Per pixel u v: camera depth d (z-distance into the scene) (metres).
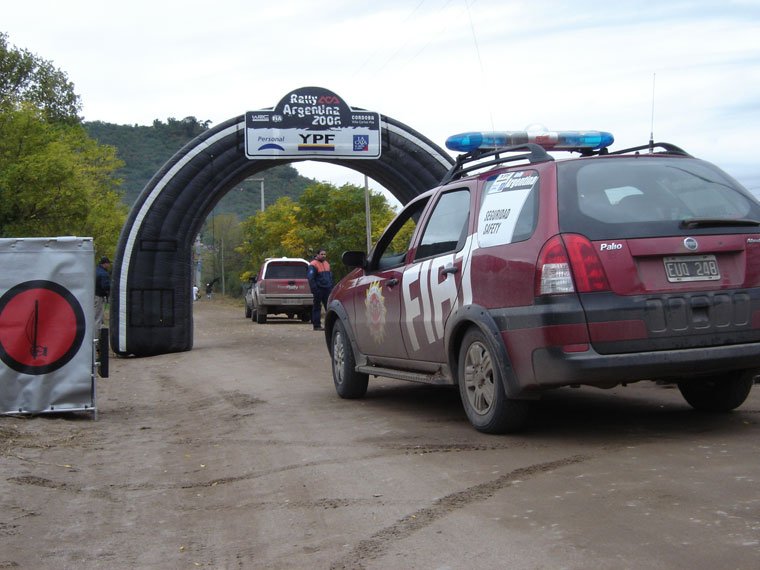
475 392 6.66
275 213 63.09
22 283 8.39
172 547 4.43
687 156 6.68
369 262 8.66
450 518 4.47
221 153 18.83
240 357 16.02
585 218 5.90
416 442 6.51
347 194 47.19
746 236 6.06
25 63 46.78
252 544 4.38
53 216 29.16
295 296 30.17
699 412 7.11
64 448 7.08
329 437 7.05
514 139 8.68
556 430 6.60
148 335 18.20
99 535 4.67
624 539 3.91
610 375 5.68
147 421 8.66
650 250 5.81
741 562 3.52
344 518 4.66
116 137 183.38
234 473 6.00
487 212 6.73
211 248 112.12
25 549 4.44
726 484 4.70
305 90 19.09
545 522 4.26
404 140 19.75
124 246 18.27
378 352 8.48
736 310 5.91
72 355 8.52
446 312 6.96
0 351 8.35
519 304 6.02
